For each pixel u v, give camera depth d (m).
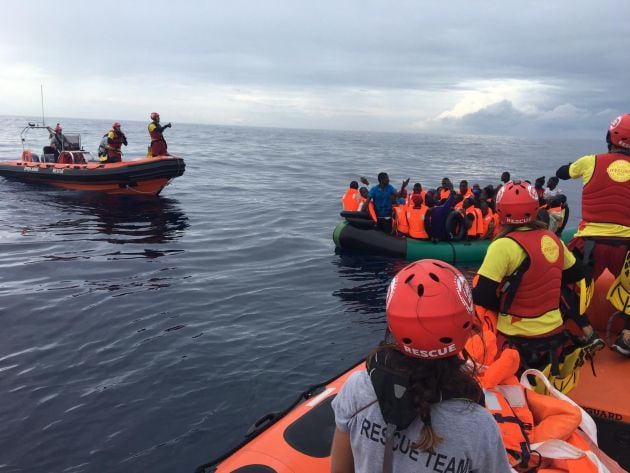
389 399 1.19
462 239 10.63
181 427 4.47
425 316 1.20
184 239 12.03
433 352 1.21
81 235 12.02
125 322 6.70
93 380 5.23
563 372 2.98
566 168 3.53
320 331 6.54
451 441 1.16
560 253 2.71
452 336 1.21
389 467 1.19
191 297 7.76
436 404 1.18
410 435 1.18
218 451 4.15
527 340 2.76
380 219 11.21
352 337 6.36
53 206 15.77
